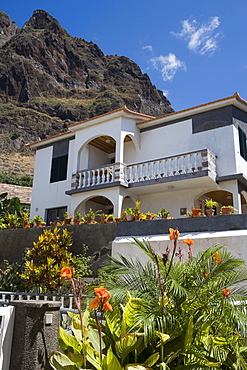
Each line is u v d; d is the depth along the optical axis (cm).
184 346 376
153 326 375
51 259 993
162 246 972
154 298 428
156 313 394
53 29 11869
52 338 407
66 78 10750
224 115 1546
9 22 13500
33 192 2070
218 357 407
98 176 1708
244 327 407
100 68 11888
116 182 1609
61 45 11462
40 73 9812
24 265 1138
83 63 11494
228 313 415
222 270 449
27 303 390
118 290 448
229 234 898
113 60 12319
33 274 977
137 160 1761
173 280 412
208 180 1466
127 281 471
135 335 362
